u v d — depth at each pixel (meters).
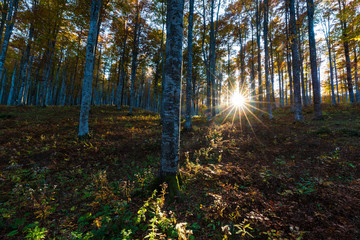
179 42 4.47
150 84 51.62
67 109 19.62
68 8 16.33
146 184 4.72
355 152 5.78
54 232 3.13
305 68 24.08
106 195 3.88
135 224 3.14
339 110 14.88
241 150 7.32
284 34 16.36
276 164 5.73
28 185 4.82
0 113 13.96
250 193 3.93
